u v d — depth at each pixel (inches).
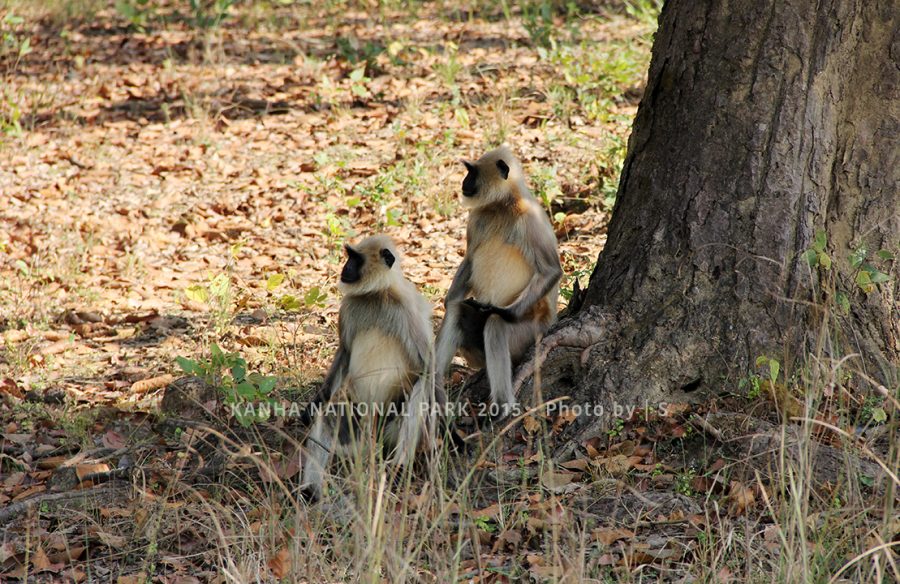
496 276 458.9
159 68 1029.8
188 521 376.2
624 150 695.1
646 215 434.3
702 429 388.5
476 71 943.7
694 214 421.4
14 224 724.7
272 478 365.7
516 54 978.7
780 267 408.8
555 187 684.7
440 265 633.0
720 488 367.9
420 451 404.8
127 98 958.4
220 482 406.3
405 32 1084.5
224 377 470.6
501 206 459.2
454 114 852.0
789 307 406.3
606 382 411.2
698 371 409.1
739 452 377.1
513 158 462.9
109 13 1243.8
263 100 927.0
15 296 629.9
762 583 309.0
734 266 413.4
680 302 416.8
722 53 425.4
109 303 621.9
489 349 440.1
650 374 410.0
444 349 462.3
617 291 430.9
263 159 814.5
